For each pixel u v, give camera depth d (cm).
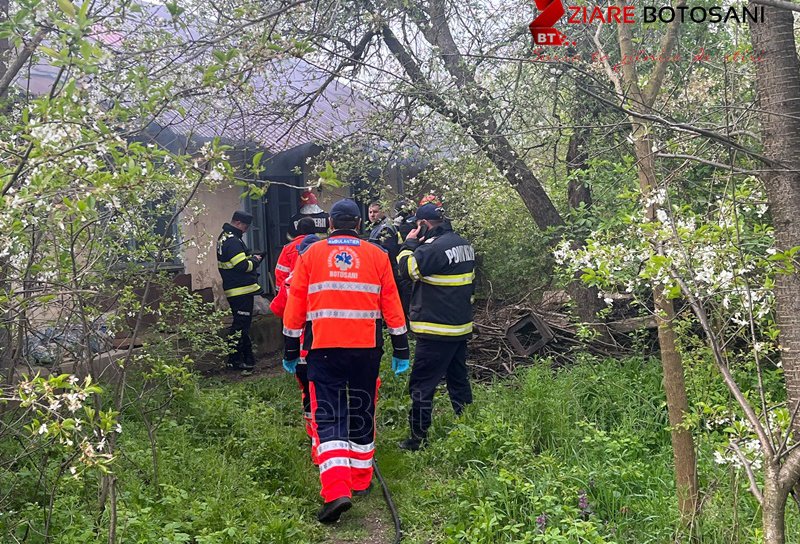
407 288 813
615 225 573
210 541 373
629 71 370
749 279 313
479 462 489
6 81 297
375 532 439
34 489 412
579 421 542
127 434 508
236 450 531
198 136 621
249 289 779
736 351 498
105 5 343
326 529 440
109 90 364
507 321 758
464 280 561
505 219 923
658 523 390
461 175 765
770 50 276
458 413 592
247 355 790
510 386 654
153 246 549
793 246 270
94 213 259
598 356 703
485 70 702
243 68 343
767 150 279
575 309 757
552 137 721
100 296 489
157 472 453
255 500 443
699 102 451
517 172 788
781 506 241
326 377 454
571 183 794
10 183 258
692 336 495
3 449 419
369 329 459
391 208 895
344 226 466
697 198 541
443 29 749
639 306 712
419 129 741
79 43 252
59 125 261
